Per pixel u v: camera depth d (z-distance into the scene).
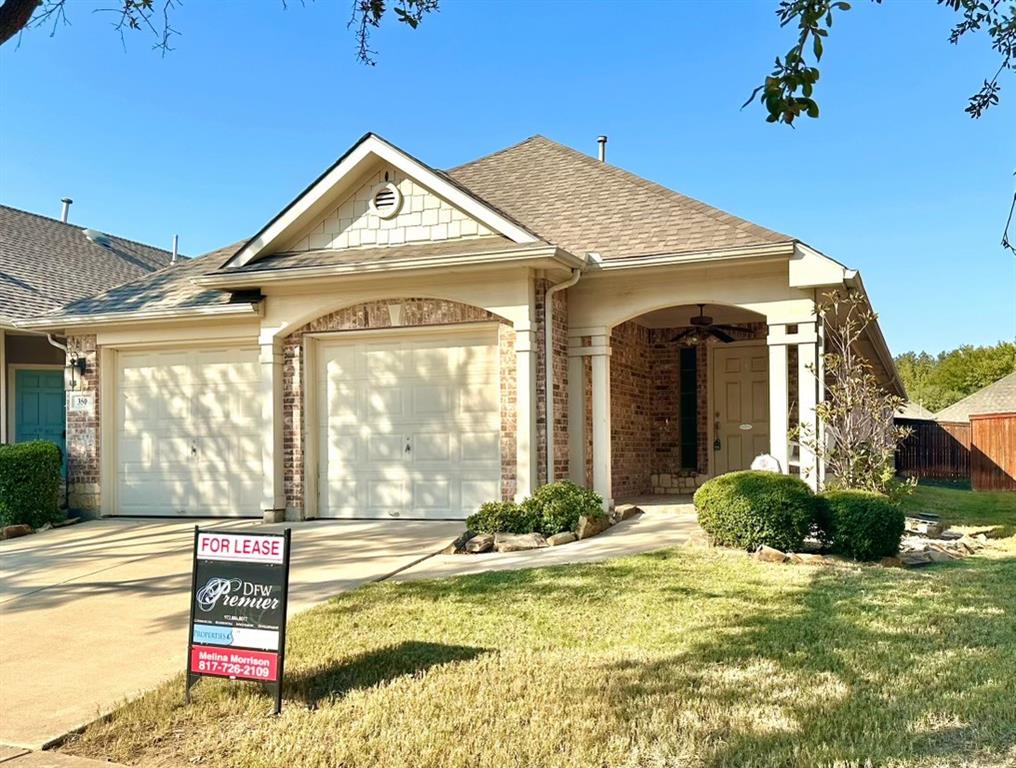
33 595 7.30
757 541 8.12
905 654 4.90
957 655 4.87
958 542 9.09
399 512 11.21
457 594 6.71
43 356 14.96
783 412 10.39
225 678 4.43
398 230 11.27
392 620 5.97
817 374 10.27
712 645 5.14
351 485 11.44
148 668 5.19
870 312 11.17
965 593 6.45
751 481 8.40
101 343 12.74
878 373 18.67
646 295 11.10
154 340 12.51
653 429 15.55
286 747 3.76
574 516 9.39
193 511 12.43
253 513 12.15
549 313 10.68
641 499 13.73
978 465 20.23
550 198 12.97
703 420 15.18
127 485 12.75
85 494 12.70
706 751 3.58
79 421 12.81
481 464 10.91
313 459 11.53
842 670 4.61
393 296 11.02
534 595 6.58
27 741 3.99
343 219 11.52
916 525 10.23
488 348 10.95
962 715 3.91
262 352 11.55
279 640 4.25
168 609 6.68
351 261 10.72
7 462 11.27
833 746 3.58
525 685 4.47
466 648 5.23
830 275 9.88
